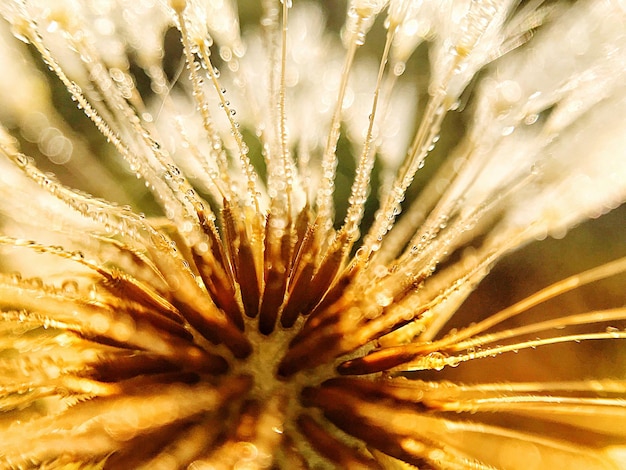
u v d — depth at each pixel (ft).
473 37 0.15
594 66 0.16
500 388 0.15
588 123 0.16
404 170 0.15
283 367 0.15
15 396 0.15
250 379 0.15
